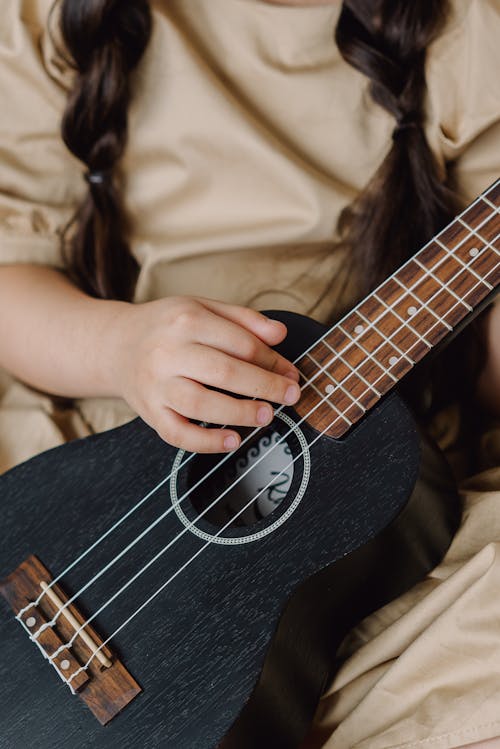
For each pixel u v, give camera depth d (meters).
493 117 0.96
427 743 0.72
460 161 1.00
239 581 0.77
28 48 1.01
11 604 0.82
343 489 0.79
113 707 0.74
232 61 1.00
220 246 1.02
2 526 0.86
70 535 0.84
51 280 1.04
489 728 0.70
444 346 0.84
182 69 0.99
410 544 0.81
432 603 0.77
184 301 0.86
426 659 0.74
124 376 0.89
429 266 0.85
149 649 0.76
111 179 1.03
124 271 1.07
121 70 0.98
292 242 1.01
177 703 0.73
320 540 0.77
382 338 0.84
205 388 0.81
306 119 1.00
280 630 0.75
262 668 0.73
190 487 0.85
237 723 0.72
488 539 0.84
